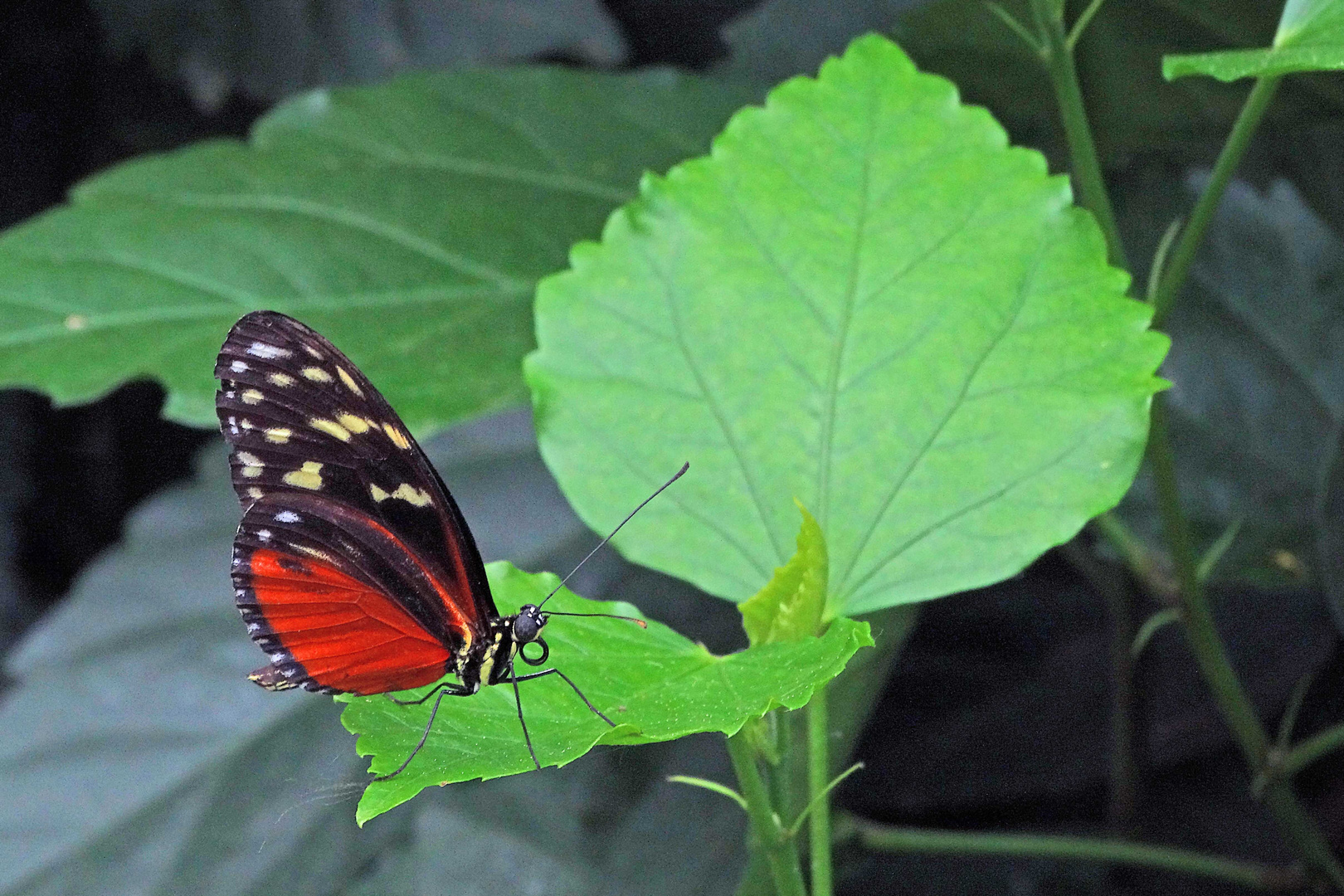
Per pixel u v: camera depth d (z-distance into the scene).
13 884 0.97
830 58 0.93
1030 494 0.90
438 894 0.98
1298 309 1.02
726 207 0.92
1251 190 1.03
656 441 0.91
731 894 0.98
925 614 1.09
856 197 0.92
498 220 0.97
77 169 1.23
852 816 0.97
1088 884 1.03
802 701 0.88
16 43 1.18
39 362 0.94
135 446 1.26
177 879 0.97
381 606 0.91
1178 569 0.95
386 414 0.91
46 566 1.22
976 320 0.91
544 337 0.92
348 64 1.06
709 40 1.19
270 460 0.92
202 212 0.96
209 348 0.95
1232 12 0.95
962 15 0.96
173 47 1.07
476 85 0.99
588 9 1.05
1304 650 1.04
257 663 0.99
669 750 0.99
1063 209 0.92
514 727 0.89
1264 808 1.04
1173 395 1.02
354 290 0.96
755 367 0.91
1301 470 1.01
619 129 0.98
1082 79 0.97
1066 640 1.08
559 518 1.01
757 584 0.91
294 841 0.97
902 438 0.91
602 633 0.90
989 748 1.04
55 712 0.98
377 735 0.88
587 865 0.98
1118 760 1.01
